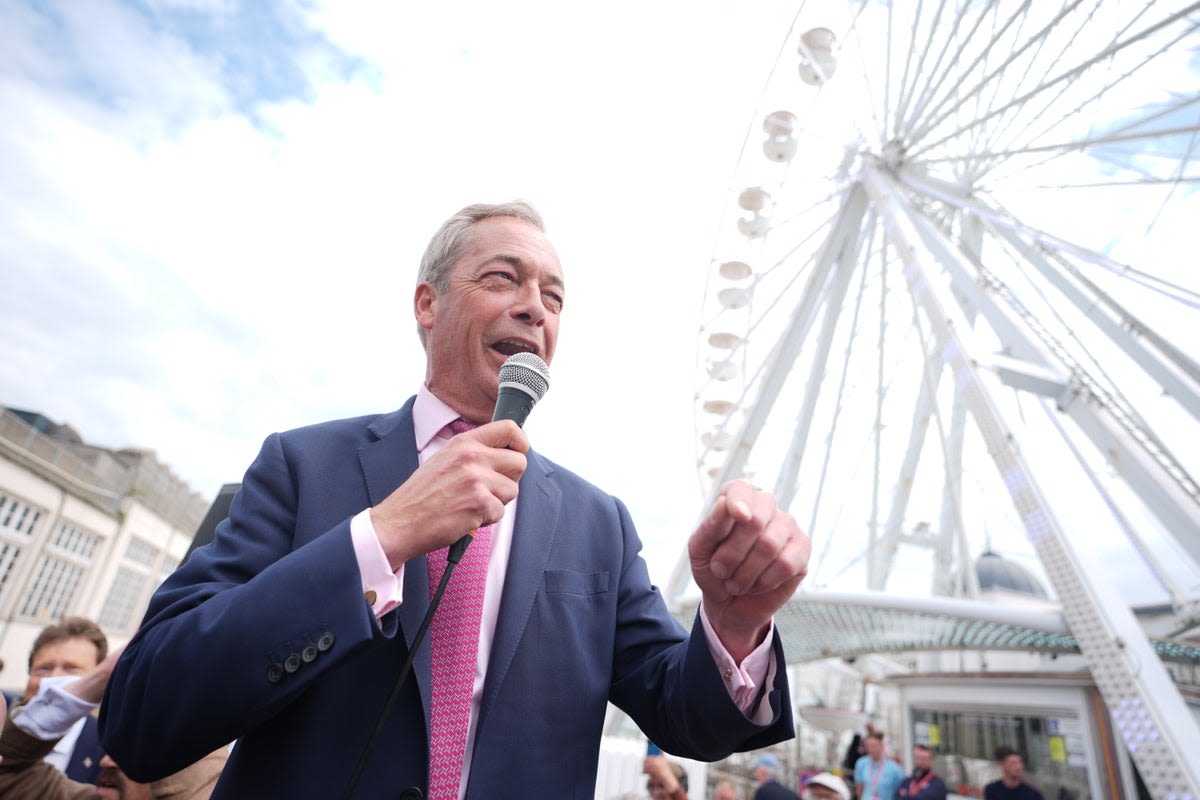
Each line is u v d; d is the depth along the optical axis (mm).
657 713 1225
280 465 1220
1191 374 5949
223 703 853
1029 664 13633
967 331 7328
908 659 18781
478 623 1113
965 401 6902
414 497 964
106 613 26188
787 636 13344
